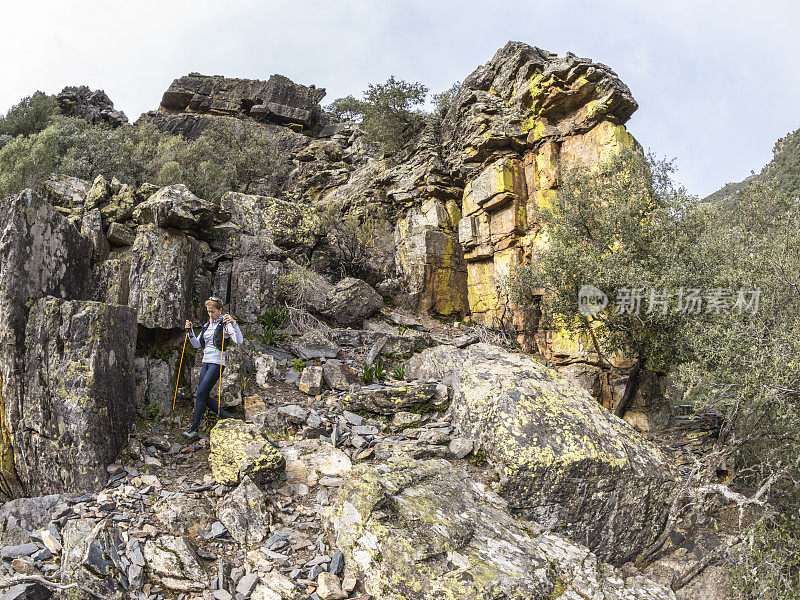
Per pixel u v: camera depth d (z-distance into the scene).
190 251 8.67
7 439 5.50
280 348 9.61
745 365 7.04
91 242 7.55
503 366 8.19
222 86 39.09
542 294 15.24
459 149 19.38
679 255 10.27
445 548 4.64
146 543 4.54
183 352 7.52
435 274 18.06
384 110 22.94
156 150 18.30
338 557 4.66
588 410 7.17
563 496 5.99
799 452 6.62
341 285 12.57
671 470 6.77
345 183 26.22
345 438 6.90
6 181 10.30
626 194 11.58
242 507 5.11
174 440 6.53
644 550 6.36
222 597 4.13
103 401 5.73
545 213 13.49
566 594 4.68
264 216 13.36
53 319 5.73
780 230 8.16
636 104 15.60
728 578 5.92
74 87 35.12
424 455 6.53
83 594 3.95
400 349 10.83
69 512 4.83
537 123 17.19
